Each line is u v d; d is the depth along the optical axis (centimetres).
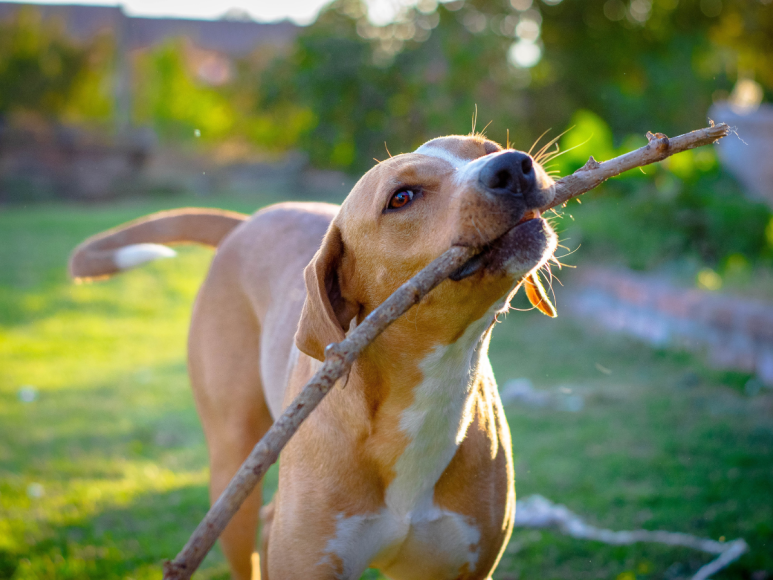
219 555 423
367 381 264
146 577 389
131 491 487
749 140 1155
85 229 1495
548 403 618
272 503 356
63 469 524
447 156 258
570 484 474
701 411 583
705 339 718
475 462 279
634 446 527
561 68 1571
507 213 230
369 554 275
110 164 2161
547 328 860
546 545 407
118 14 3700
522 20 1606
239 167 2250
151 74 2917
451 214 236
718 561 383
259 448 182
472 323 254
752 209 935
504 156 230
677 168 984
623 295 838
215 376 358
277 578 276
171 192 2173
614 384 659
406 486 272
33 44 2628
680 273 841
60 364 784
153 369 772
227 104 2792
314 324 252
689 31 1658
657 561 389
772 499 445
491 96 1505
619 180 1006
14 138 2075
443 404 266
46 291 1065
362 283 266
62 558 404
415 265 248
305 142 1808
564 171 930
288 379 307
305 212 379
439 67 1562
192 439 586
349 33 1694
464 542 281
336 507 268
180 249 1345
